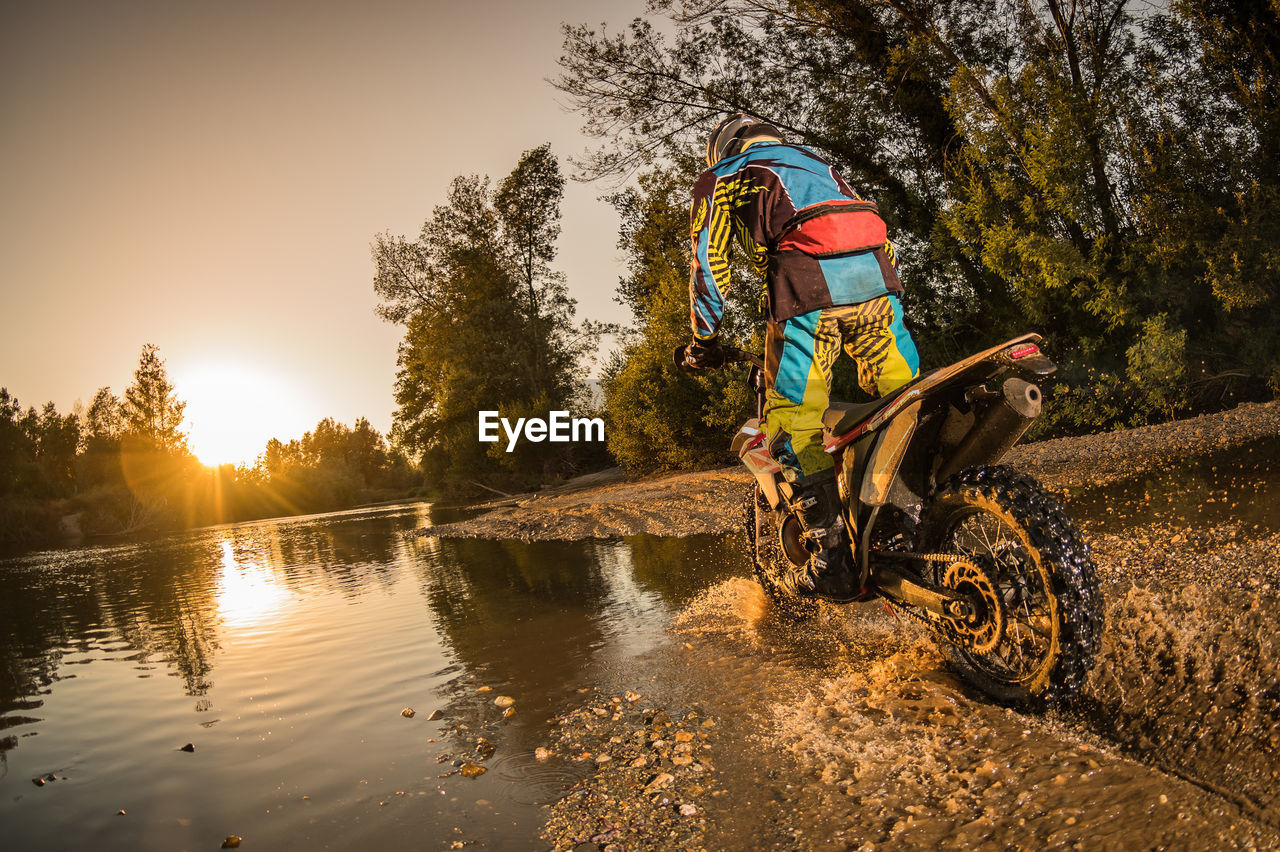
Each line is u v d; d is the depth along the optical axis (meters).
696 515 8.59
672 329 18.67
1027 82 11.20
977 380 2.31
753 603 4.16
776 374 2.88
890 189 15.43
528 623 4.46
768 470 3.16
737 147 3.04
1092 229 10.66
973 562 2.34
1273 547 3.06
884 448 2.46
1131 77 11.73
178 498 50.56
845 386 12.77
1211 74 10.16
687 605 4.35
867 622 3.49
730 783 2.15
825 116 16.20
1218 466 5.77
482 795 2.26
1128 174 10.53
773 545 3.76
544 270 41.28
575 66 18.16
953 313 13.95
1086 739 2.09
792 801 2.01
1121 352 10.98
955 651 2.64
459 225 40.88
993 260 11.20
